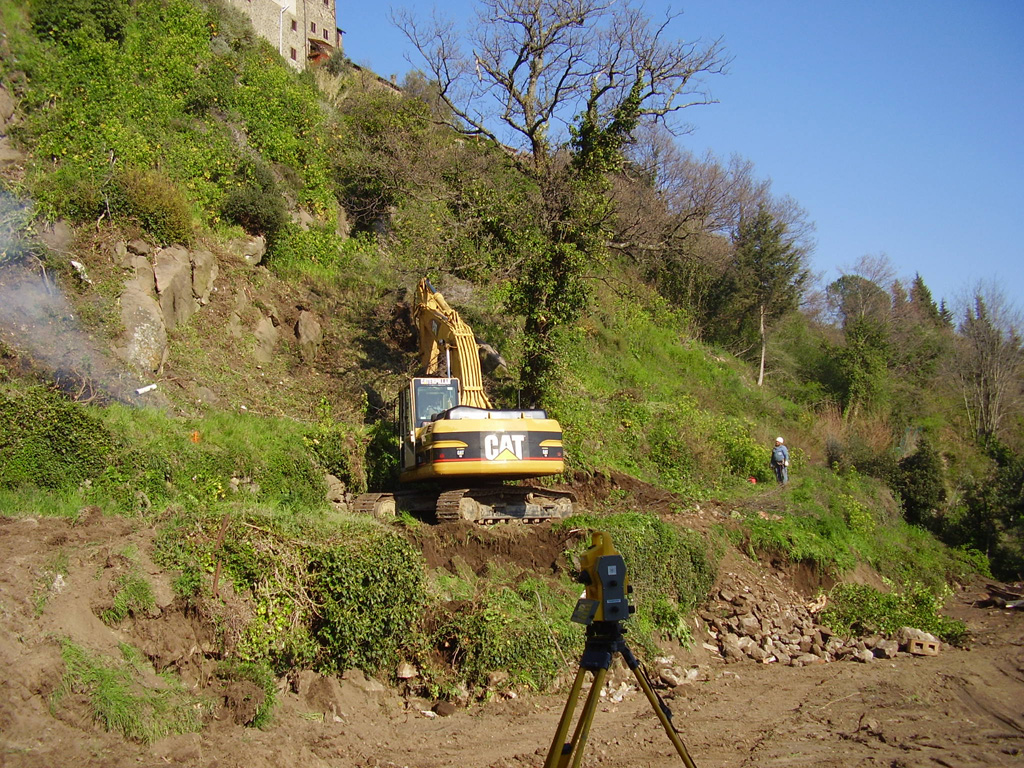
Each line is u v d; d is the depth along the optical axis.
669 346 30.95
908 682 12.20
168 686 7.75
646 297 33.50
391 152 27.52
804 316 45.53
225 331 17.69
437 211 23.64
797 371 39.03
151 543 8.90
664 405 23.73
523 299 19.45
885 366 39.28
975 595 23.25
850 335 39.62
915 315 55.69
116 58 22.12
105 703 6.95
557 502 14.93
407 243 24.95
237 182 21.38
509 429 13.55
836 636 15.16
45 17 21.53
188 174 20.27
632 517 14.80
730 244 39.81
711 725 9.75
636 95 19.88
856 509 22.52
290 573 9.29
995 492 28.73
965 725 10.03
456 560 12.64
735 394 30.48
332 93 31.19
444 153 27.94
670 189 38.94
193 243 17.88
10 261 13.83
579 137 20.38
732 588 15.50
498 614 10.98
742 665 13.50
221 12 27.73
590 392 23.30
